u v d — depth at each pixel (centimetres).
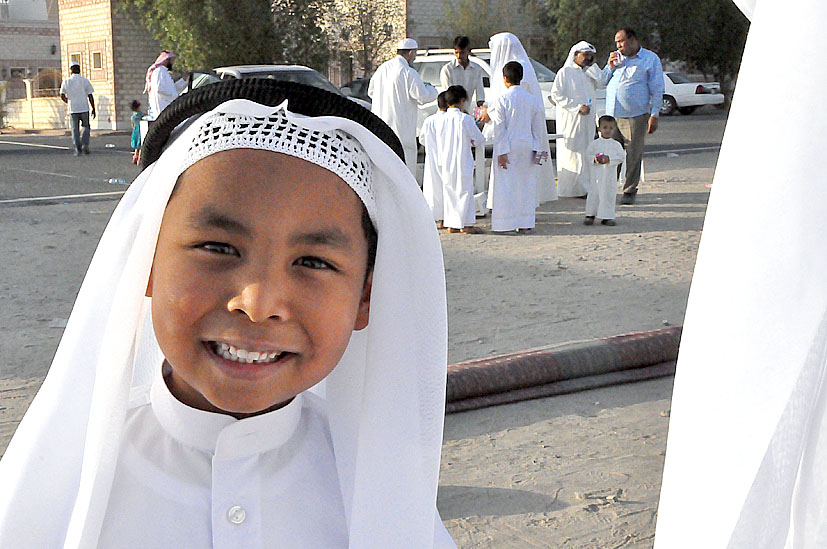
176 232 105
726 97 3369
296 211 104
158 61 1479
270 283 103
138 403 122
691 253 812
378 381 125
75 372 111
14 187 1269
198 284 104
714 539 137
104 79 2661
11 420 401
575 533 317
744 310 135
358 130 109
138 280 110
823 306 131
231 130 105
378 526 122
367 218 115
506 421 423
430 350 126
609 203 969
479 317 588
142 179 115
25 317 583
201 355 106
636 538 314
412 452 126
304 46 2542
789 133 131
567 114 1188
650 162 1593
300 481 120
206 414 112
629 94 1080
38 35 3394
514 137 916
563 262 773
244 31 2427
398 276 124
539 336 542
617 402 451
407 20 2858
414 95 1123
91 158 1733
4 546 106
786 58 131
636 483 358
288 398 113
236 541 109
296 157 105
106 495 107
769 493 135
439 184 967
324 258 107
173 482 112
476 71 1238
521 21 3175
